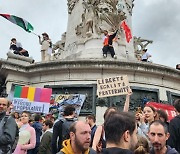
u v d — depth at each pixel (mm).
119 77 9500
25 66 15180
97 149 5348
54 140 6492
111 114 3033
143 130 6973
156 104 11844
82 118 13430
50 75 14852
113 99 13781
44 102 12750
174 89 15484
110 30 18266
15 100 12719
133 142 2941
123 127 2877
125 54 18438
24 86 13625
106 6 18719
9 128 5328
